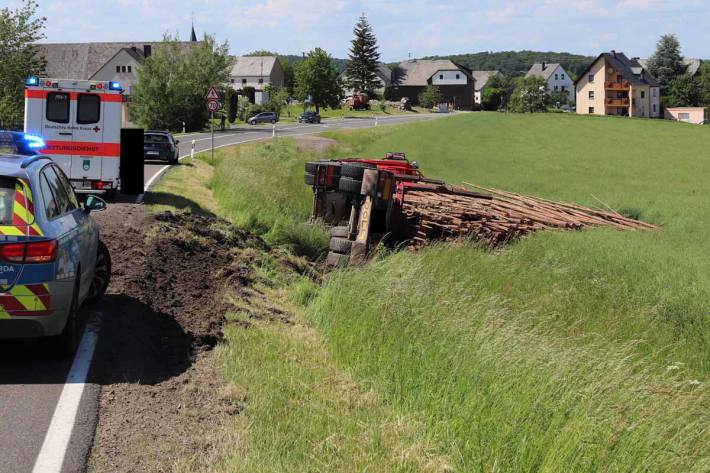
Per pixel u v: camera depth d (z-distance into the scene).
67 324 7.07
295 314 10.03
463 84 175.00
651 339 9.84
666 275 12.98
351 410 6.23
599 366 6.91
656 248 16.08
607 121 95.88
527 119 97.25
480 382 6.40
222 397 6.32
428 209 17.73
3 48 54.97
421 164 45.47
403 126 85.62
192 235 14.13
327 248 16.81
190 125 73.56
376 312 8.38
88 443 5.30
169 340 8.02
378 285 9.56
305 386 6.64
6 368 6.89
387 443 5.46
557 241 16.47
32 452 5.13
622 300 11.39
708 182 38.88
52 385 6.48
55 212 7.27
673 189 34.41
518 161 49.69
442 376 6.64
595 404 6.12
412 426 5.81
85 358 7.21
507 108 164.50
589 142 68.19
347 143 64.75
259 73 161.75
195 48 75.19
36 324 6.69
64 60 111.81
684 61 175.50
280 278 12.60
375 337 7.83
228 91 95.50
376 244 15.65
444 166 44.38
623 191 31.70
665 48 173.38
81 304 8.52
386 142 63.75
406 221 16.94
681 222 22.30
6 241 6.56
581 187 32.91
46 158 8.07
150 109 72.06
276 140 56.72
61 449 5.18
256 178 26.16
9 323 6.62
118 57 107.12
